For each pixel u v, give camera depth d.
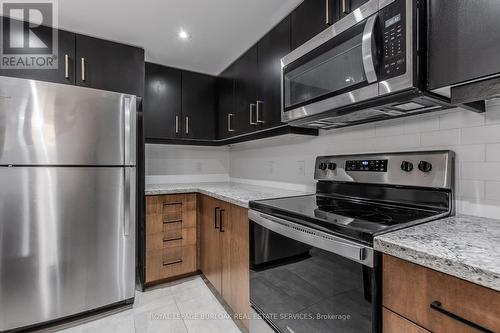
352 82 1.11
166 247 2.24
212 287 2.19
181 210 2.31
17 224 1.54
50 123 1.61
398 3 0.92
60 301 1.67
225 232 1.82
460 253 0.63
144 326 1.67
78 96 1.70
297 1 1.55
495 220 0.99
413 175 1.18
